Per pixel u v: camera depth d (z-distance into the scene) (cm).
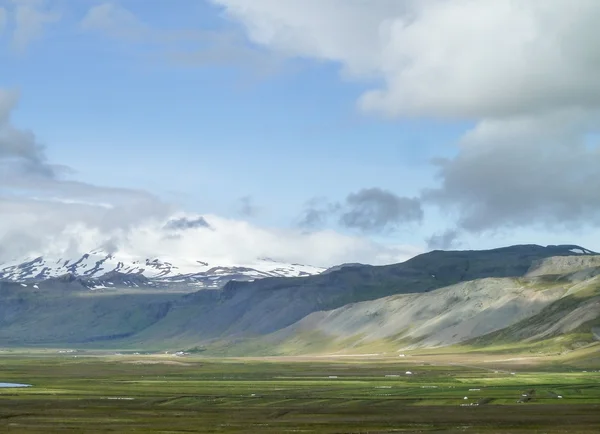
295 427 16150
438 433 14912
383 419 17675
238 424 16800
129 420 17725
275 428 15988
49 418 18175
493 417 17750
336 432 15262
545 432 14825
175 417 18362
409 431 15300
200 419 17900
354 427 16125
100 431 15562
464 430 15388
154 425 16650
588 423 16388
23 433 15338
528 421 16850
